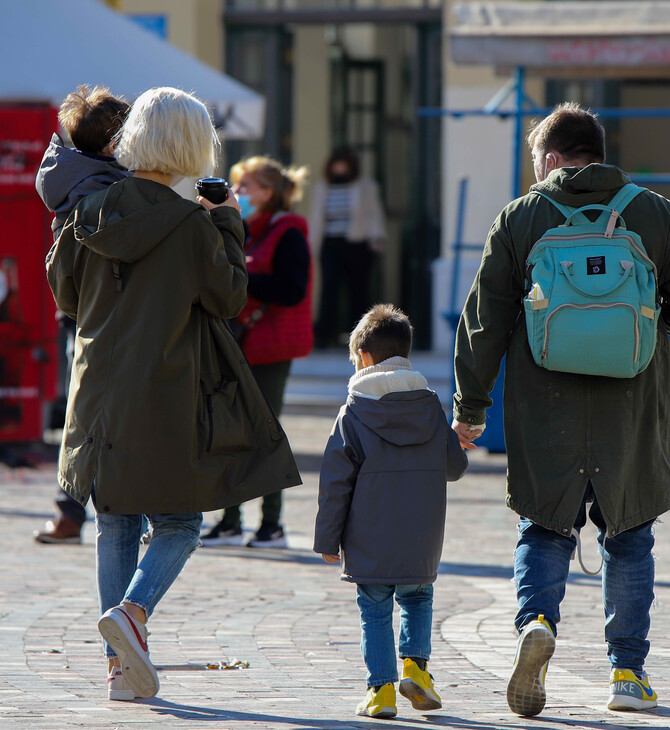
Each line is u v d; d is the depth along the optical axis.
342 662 15.40
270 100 52.94
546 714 12.97
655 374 13.05
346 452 13.14
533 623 12.38
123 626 12.51
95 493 12.92
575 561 22.83
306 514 26.95
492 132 49.28
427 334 52.34
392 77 52.62
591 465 12.76
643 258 12.77
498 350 13.16
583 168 12.91
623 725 12.48
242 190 22.47
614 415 12.81
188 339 13.05
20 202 33.38
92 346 13.05
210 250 13.05
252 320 22.19
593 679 14.67
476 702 13.58
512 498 13.05
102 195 13.19
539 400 12.93
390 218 52.78
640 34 33.34
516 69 35.09
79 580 20.05
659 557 22.70
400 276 52.75
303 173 22.92
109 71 33.31
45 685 13.96
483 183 49.50
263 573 20.94
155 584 12.90
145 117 13.17
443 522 13.21
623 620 13.28
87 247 13.15
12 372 33.78
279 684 14.26
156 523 13.31
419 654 13.07
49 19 33.84
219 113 35.78
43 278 33.69
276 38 52.72
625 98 49.94
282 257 22.19
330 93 53.12
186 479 12.81
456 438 13.44
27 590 19.23
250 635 16.77
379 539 12.93
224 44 52.91
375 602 13.20
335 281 50.97
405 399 13.20
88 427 12.95
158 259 12.99
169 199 13.10
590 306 12.47
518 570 13.12
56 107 33.31
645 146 50.06
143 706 13.03
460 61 34.31
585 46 33.69
